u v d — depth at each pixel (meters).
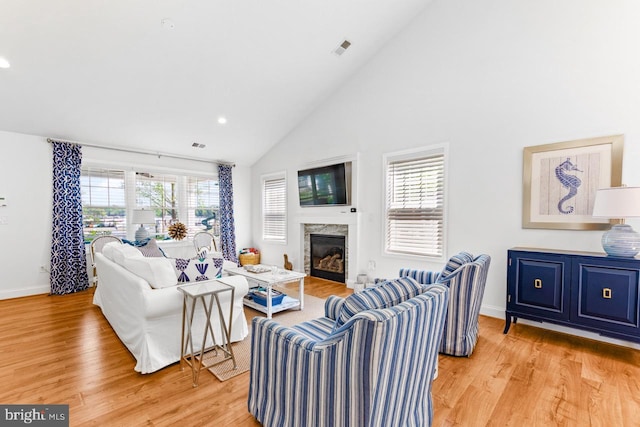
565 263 2.52
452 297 2.39
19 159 4.03
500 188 3.19
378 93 4.22
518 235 3.10
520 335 2.82
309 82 4.39
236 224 6.48
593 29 2.67
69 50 2.97
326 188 4.87
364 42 3.94
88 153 4.59
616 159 2.57
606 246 2.39
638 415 1.72
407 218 4.00
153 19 2.87
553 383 2.04
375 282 3.79
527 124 3.02
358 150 4.48
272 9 3.09
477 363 2.31
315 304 3.79
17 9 2.51
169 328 2.27
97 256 3.40
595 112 2.67
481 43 3.30
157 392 1.92
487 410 1.76
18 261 4.05
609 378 2.10
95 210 4.69
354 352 1.14
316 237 5.34
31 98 3.50
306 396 1.34
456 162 3.50
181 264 2.60
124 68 3.34
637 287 2.22
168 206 5.55
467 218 3.43
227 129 5.05
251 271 3.71
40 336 2.78
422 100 3.78
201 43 3.26
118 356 2.40
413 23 3.84
